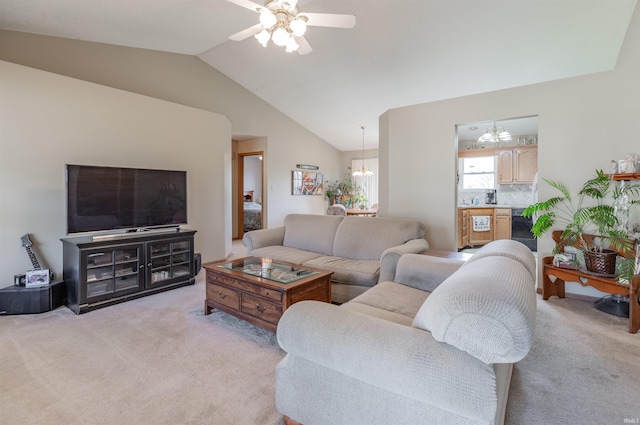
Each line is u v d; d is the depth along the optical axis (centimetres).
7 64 304
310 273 261
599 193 308
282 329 133
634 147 305
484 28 380
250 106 663
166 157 439
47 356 214
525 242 616
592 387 181
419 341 108
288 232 406
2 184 303
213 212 508
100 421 153
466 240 624
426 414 108
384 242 328
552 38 381
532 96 351
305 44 285
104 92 374
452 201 407
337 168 949
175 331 253
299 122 784
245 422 153
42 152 326
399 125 445
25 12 330
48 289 296
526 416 157
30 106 318
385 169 473
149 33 418
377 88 561
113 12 348
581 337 242
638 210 303
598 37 371
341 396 126
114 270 316
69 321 273
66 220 308
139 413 159
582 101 326
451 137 405
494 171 684
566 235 320
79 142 353
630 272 262
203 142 489
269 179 723
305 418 137
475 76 481
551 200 335
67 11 335
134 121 403
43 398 170
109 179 336
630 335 245
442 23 383
